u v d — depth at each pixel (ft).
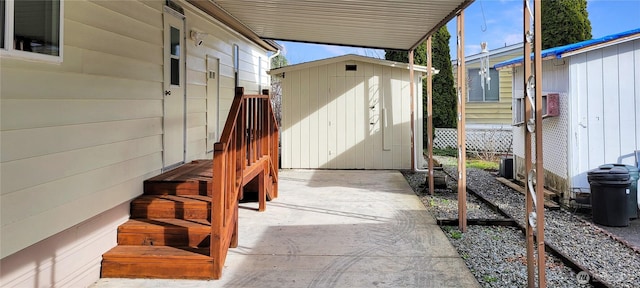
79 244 9.78
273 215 16.89
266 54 34.60
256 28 23.53
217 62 21.86
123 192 11.90
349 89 30.04
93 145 10.33
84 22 9.97
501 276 10.81
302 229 14.87
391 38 23.81
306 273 10.82
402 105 29.84
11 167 7.72
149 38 13.73
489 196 21.33
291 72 30.30
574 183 18.56
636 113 17.81
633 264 11.86
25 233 8.06
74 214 9.55
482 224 15.79
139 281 10.34
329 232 14.51
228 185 11.58
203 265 10.44
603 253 12.80
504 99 43.29
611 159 18.12
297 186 23.70
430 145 21.65
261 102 17.92
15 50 6.91
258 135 17.11
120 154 11.73
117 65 11.58
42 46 7.50
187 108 17.42
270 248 12.78
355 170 29.84
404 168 29.99
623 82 17.95
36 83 8.32
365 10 17.49
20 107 7.92
